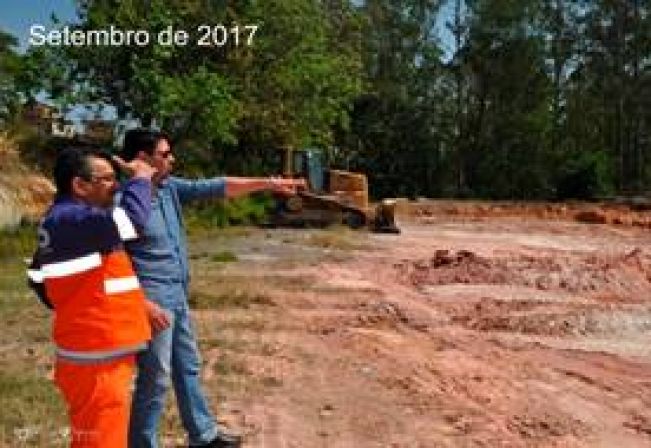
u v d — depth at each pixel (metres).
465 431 8.92
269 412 9.07
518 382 11.14
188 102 34.81
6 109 35.03
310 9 41.66
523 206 55.66
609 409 10.34
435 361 11.84
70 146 5.33
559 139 80.31
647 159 80.81
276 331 13.13
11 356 10.95
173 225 6.82
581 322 15.84
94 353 5.12
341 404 9.52
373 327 14.27
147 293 6.60
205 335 12.45
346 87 43.66
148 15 35.84
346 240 28.47
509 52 78.19
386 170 77.25
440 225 42.06
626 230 42.84
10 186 25.70
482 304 17.44
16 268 19.62
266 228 33.06
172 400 8.86
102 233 5.13
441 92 78.81
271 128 40.41
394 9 77.81
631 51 80.25
